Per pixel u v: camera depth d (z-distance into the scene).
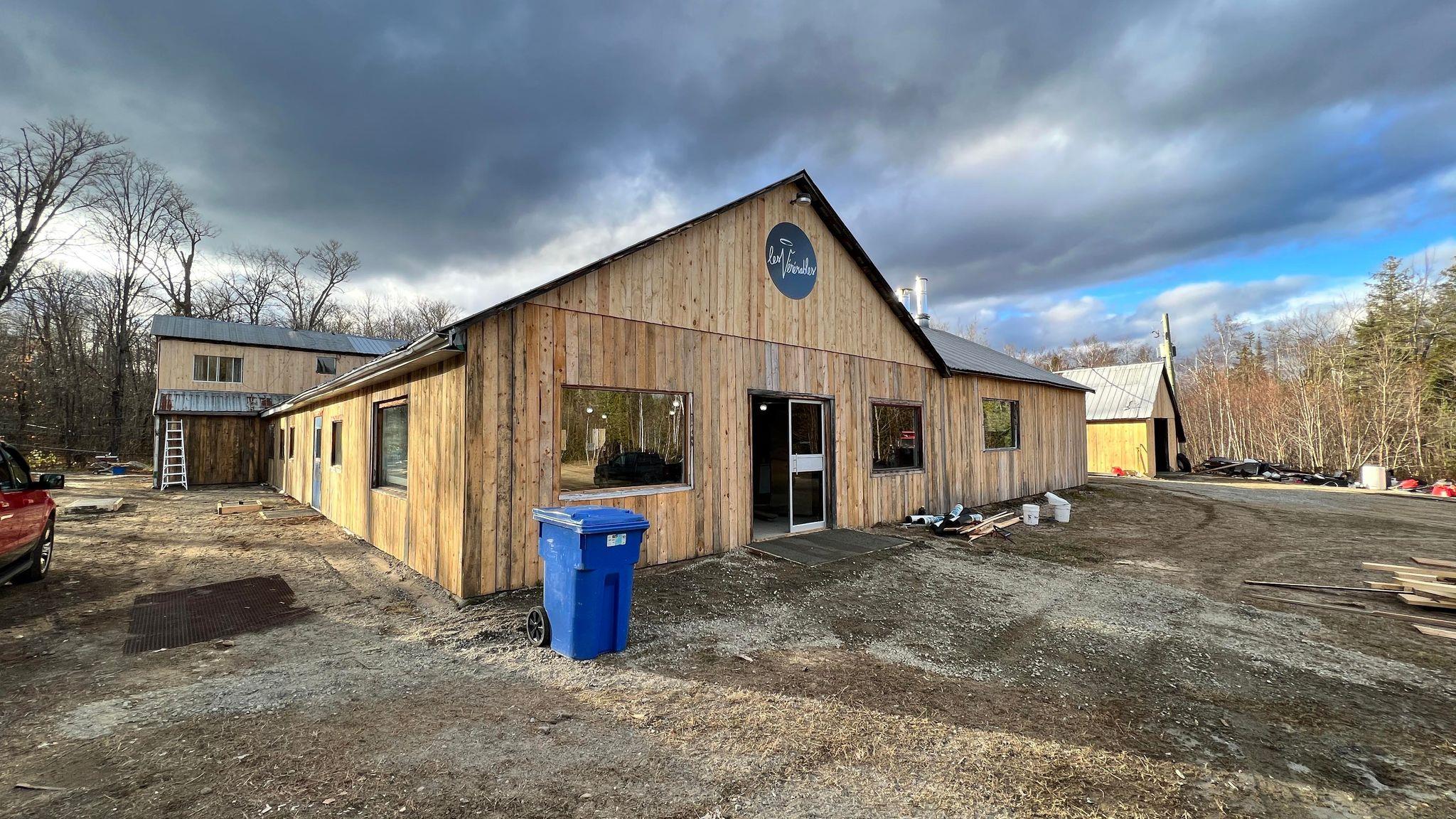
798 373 9.03
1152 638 5.17
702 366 7.71
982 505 12.93
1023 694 3.98
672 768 2.93
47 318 27.80
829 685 4.00
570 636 4.38
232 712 3.51
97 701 3.65
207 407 19.73
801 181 9.12
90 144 25.22
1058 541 9.54
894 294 10.57
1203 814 2.65
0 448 6.06
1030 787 2.82
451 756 3.01
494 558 5.82
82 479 21.09
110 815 2.48
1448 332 30.23
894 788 2.78
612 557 4.45
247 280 35.66
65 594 6.19
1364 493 17.06
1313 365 31.62
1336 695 4.02
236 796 2.62
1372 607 6.07
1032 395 15.12
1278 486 18.66
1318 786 2.91
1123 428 23.25
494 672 4.16
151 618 5.41
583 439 6.57
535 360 6.14
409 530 7.12
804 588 6.45
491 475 5.80
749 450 8.30
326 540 9.20
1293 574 7.52
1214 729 3.51
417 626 5.13
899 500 10.76
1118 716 3.66
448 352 5.68
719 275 7.99
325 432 11.88
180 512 12.75
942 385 12.04
